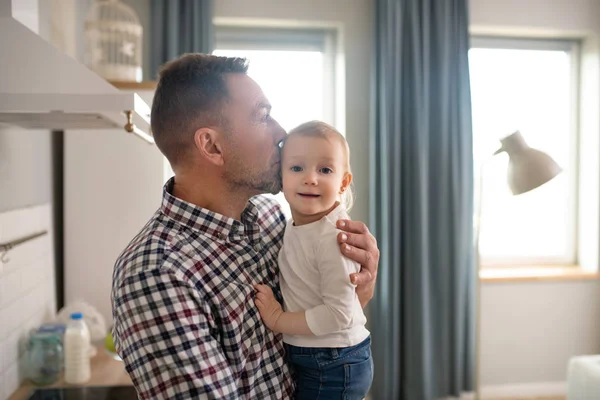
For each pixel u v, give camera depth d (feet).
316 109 10.56
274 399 3.35
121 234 7.38
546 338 10.85
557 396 10.80
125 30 7.49
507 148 8.19
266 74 10.45
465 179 9.91
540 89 11.39
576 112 11.55
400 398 10.11
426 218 9.80
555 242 11.68
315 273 3.50
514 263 11.54
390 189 9.79
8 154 5.45
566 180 11.64
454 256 9.93
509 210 11.46
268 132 3.61
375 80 9.81
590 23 10.87
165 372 2.83
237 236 3.47
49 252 6.95
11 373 5.46
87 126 4.94
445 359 10.03
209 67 3.44
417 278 9.79
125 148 7.37
